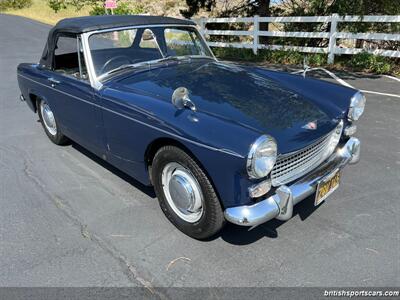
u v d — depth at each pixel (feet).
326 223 9.92
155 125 9.02
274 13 45.34
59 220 10.43
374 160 13.41
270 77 12.57
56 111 14.02
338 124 10.11
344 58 33.04
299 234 9.52
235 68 12.66
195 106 9.07
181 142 8.41
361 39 32.24
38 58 39.45
